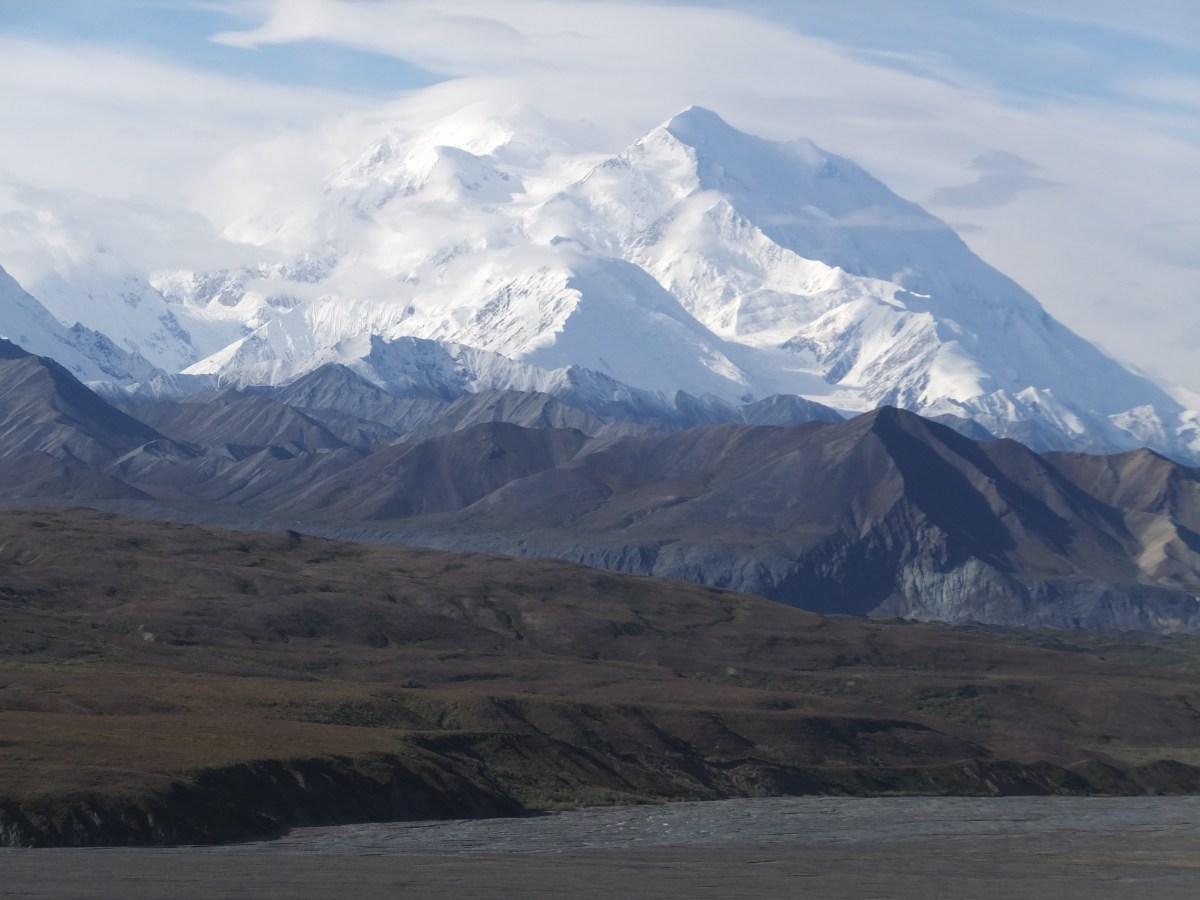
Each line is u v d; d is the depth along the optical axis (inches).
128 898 6018.7
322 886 6441.9
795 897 6530.5
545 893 6422.2
